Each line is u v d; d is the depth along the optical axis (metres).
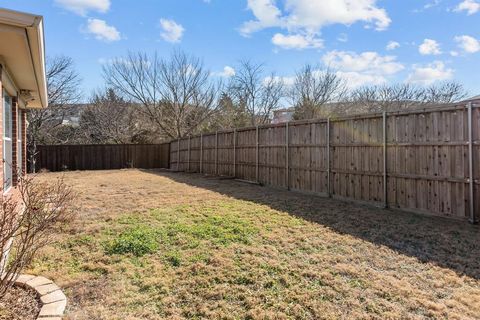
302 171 8.71
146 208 6.57
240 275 3.28
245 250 4.00
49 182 11.21
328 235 4.61
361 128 7.04
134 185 10.49
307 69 22.59
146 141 23.31
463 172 5.23
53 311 2.53
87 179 12.59
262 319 2.52
